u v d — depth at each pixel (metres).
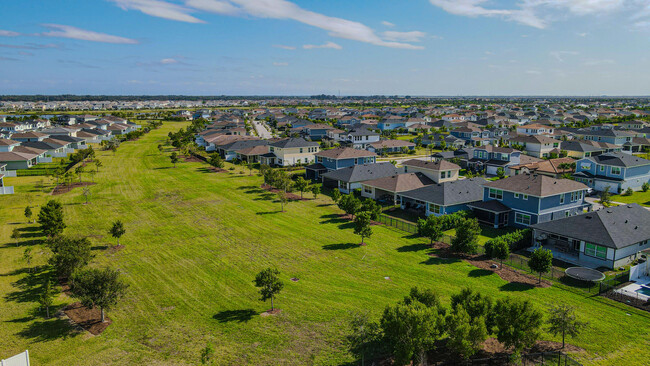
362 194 66.38
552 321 23.98
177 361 23.47
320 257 39.28
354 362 23.14
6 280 34.50
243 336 25.92
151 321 28.03
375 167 71.69
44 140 106.75
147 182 74.56
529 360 22.98
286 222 50.78
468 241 38.66
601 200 59.34
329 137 145.50
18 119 184.12
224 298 31.25
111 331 26.83
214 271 36.19
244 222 50.78
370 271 35.81
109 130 152.62
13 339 25.80
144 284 33.72
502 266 36.94
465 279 33.91
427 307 23.72
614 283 32.84
